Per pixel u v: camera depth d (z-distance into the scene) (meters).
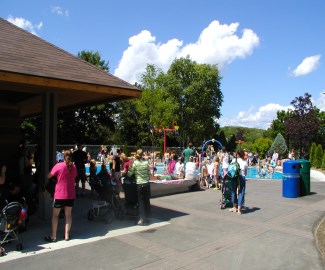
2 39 8.22
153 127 53.00
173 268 5.34
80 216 8.75
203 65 59.22
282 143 38.88
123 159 11.70
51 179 7.15
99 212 8.01
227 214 9.23
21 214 6.05
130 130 57.72
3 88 8.19
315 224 8.25
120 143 57.31
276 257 5.91
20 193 7.46
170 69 59.50
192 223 8.19
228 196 10.08
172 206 10.34
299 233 7.43
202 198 11.80
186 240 6.81
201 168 15.77
